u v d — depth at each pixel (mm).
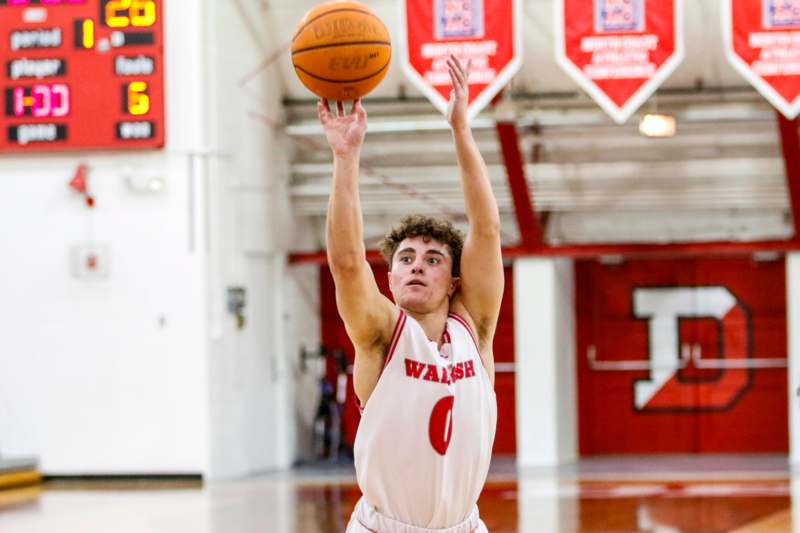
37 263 18219
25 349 18234
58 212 18172
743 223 21906
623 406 23078
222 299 18484
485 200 5000
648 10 14352
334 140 4758
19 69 17609
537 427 21016
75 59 17531
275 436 21016
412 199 21250
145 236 18000
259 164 20203
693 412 22922
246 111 19547
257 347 20156
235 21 19047
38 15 17547
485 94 14578
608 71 14430
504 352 22750
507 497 16234
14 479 17469
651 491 16828
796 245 20547
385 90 21219
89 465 18078
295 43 5535
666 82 20828
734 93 20734
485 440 4988
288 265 21719
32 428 18203
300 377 22328
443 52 14648
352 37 5441
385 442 4805
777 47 14359
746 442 22812
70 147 17609
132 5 17469
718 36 19922
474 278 5066
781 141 18500
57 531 13070
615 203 21109
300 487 17453
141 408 18016
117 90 17547
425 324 4984
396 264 5012
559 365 21375
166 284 17984
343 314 4781
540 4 19734
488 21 14570
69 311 18156
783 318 22719
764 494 16234
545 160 20844
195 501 15672
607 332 23094
